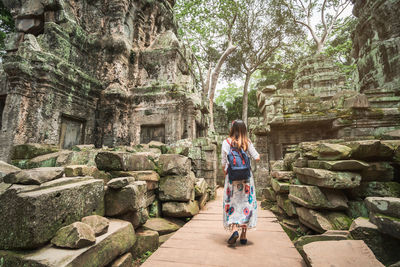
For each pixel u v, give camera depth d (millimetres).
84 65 9750
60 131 8188
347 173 2664
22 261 1371
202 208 4680
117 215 2496
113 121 9375
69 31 9086
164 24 13352
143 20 11906
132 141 9539
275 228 3227
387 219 1916
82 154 4824
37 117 7156
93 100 9570
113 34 10320
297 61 22281
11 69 6668
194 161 6172
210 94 16891
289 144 8344
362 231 2092
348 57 20891
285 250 2340
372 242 2033
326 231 2492
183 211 3531
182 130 9227
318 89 14969
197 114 9977
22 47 7289
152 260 2133
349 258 1739
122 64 10141
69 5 9750
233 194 2518
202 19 16656
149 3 12000
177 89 9664
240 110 24656
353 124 6773
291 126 8117
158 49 10625
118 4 10469
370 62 8938
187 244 2549
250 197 2504
